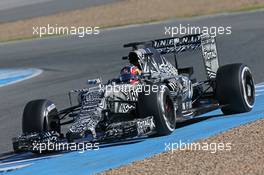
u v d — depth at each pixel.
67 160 31.94
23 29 139.00
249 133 32.16
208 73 40.59
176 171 26.28
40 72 78.62
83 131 32.06
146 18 131.25
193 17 122.50
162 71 37.88
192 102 39.91
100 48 93.88
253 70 62.22
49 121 35.44
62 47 101.62
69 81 68.31
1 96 63.47
